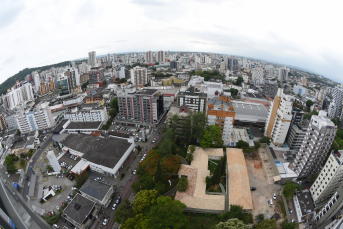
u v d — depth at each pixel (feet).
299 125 399.65
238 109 567.59
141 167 338.95
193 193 301.02
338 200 231.50
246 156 396.37
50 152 379.76
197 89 627.46
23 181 375.25
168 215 231.50
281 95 410.31
